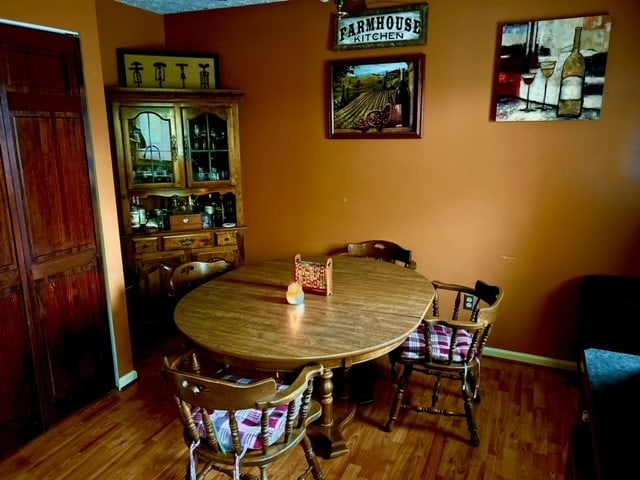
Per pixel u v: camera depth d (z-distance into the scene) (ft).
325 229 11.73
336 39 10.59
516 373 9.71
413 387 9.20
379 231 11.14
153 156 11.10
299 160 11.63
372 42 10.28
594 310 8.39
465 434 7.73
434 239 10.62
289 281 8.41
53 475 6.88
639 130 8.57
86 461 7.18
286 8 10.94
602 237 9.21
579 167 9.11
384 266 9.36
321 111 11.13
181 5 11.16
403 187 10.68
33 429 7.68
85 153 8.26
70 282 8.16
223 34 11.66
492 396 8.84
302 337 6.11
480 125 9.71
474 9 9.30
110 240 8.87
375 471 6.90
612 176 8.91
